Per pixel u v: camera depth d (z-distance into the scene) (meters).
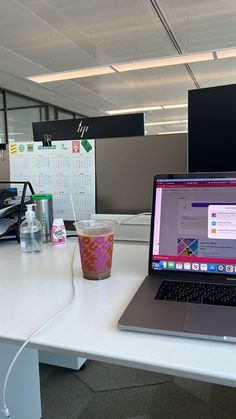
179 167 1.33
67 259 1.09
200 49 5.04
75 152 1.45
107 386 1.65
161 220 0.90
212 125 1.03
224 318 0.62
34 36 4.48
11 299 0.77
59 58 5.34
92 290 0.82
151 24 4.20
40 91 7.21
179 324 0.61
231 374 0.48
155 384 1.66
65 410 1.49
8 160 1.56
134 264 1.02
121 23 4.16
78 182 1.46
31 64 5.56
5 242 1.33
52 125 1.54
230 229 0.85
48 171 1.50
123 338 0.59
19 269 0.99
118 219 1.32
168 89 7.21
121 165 1.40
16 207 1.31
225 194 0.87
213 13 3.93
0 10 3.73
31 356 1.35
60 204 1.49
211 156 1.04
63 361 1.78
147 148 1.36
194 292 0.76
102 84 6.75
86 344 0.57
